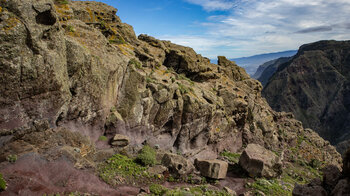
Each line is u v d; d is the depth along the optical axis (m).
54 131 19.33
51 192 15.36
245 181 29.03
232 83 57.97
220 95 46.72
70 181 17.44
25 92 16.89
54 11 18.39
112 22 45.28
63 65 19.89
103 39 28.31
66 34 23.86
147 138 31.45
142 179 22.30
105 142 25.81
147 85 32.31
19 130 16.81
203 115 37.19
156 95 32.22
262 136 53.59
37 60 17.09
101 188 18.61
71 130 21.67
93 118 24.64
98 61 24.22
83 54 21.98
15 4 15.97
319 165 51.25
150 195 18.77
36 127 17.89
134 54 37.28
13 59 15.68
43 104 18.36
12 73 15.73
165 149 33.28
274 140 56.19
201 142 38.56
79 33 25.56
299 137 65.81
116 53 29.77
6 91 15.73
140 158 24.88
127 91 29.67
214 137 40.94
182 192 19.58
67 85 20.69
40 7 17.22
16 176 14.77
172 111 33.88
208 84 50.12
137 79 30.34
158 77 36.00
